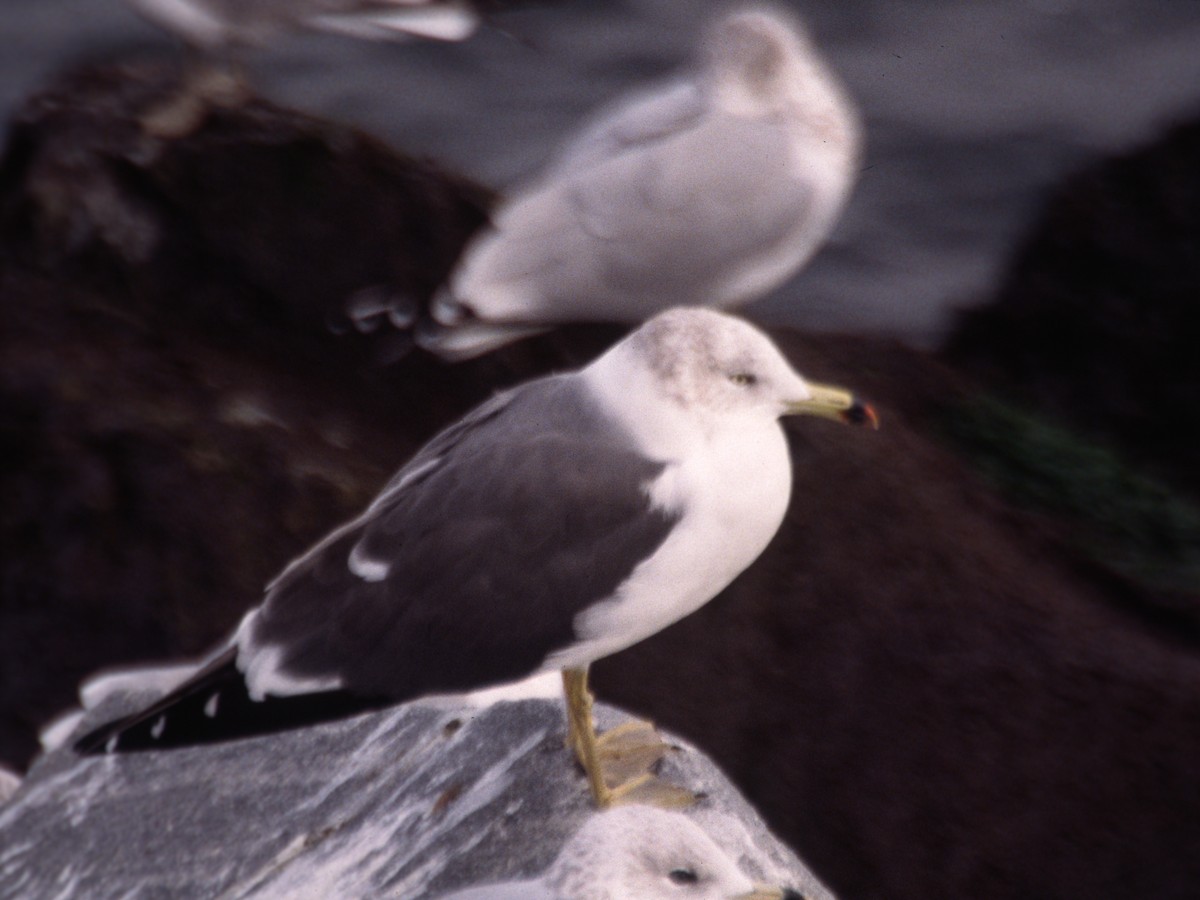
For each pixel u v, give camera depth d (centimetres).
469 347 1166
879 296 1983
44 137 1492
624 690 1246
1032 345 1819
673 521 706
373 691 736
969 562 1368
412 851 720
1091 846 1231
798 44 1169
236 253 1462
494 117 2169
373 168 1500
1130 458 1769
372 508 764
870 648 1286
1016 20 2355
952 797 1241
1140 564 1533
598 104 2188
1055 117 2191
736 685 1260
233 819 787
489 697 832
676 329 716
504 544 719
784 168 1131
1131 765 1260
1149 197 1800
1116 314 1792
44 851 805
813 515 1342
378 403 1412
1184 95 2203
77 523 1260
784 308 1983
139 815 807
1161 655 1362
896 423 1523
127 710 898
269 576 1255
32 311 1405
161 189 1470
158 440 1280
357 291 1464
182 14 1384
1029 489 1584
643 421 716
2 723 1241
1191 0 2427
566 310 1158
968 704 1275
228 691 744
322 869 739
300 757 820
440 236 1488
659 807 727
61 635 1252
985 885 1221
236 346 1436
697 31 2323
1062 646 1323
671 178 1123
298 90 2217
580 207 1141
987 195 2092
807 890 700
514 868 692
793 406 721
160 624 1234
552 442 727
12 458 1282
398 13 1377
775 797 1239
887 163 2166
